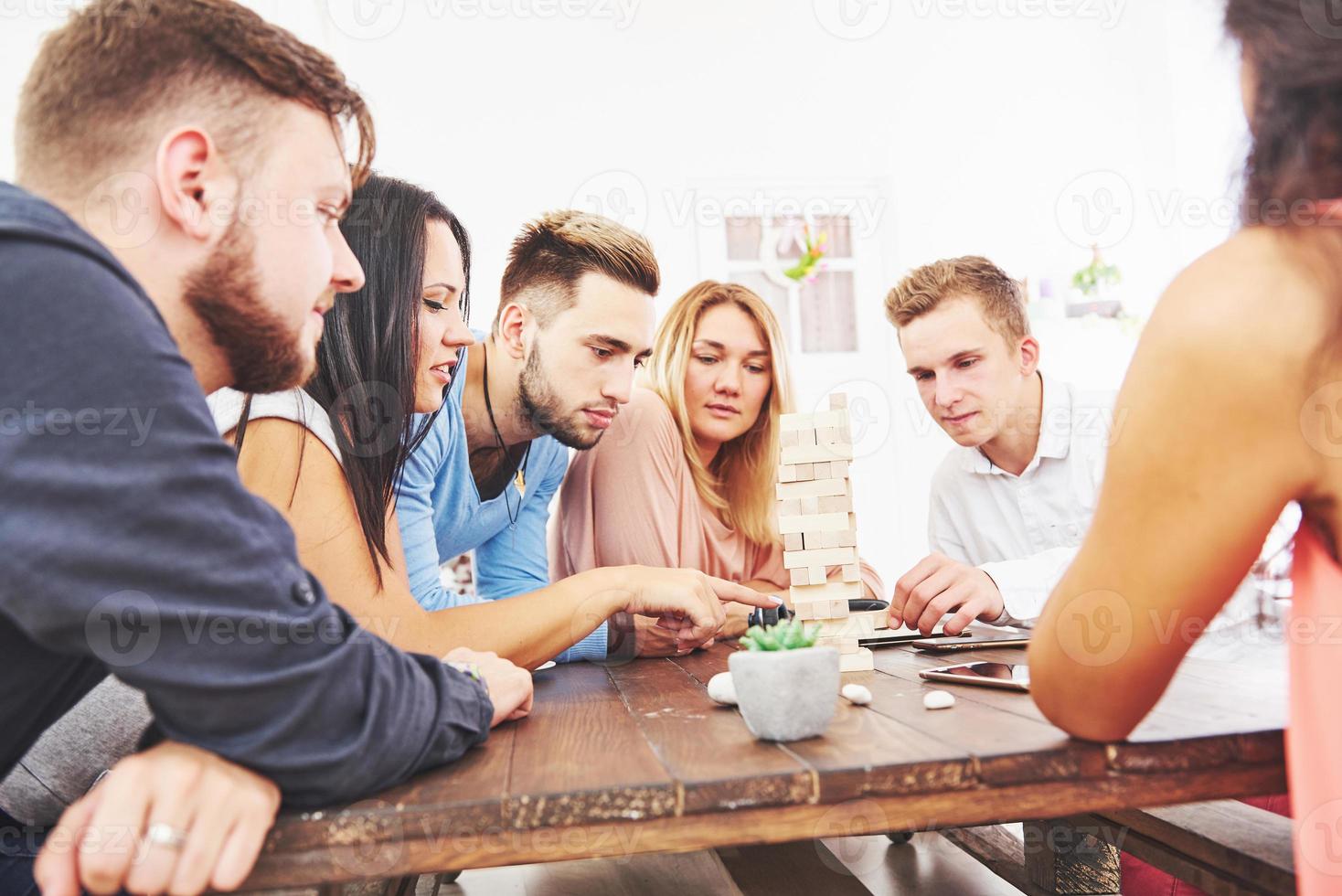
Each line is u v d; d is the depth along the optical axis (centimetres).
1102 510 67
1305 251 62
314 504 109
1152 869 113
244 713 57
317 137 76
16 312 54
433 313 145
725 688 91
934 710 83
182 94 68
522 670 90
